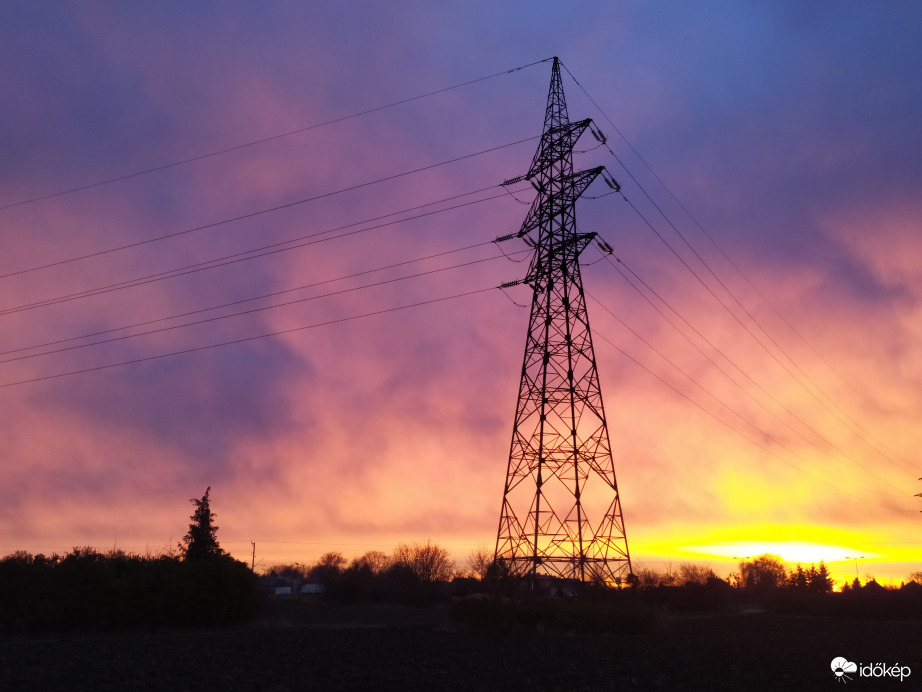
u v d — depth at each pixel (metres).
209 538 82.94
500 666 35.69
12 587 53.91
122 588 57.53
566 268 61.25
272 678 31.33
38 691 27.95
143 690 28.16
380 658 38.38
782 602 102.06
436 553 159.88
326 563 176.25
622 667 35.84
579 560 56.66
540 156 63.81
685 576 119.31
